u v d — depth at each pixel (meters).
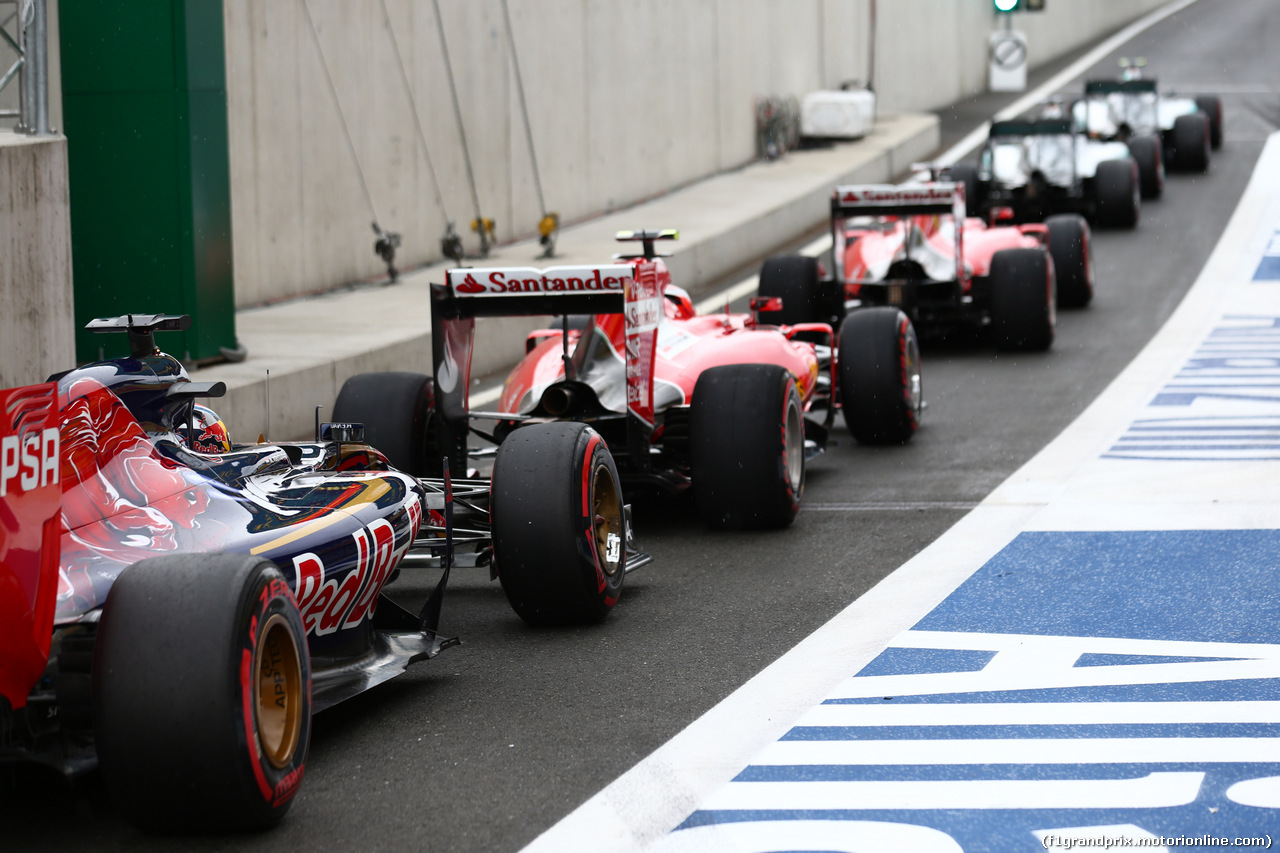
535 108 53.56
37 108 23.20
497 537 15.50
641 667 14.52
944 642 15.07
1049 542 19.19
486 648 15.37
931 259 35.69
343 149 41.38
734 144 74.62
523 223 52.84
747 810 10.95
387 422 19.42
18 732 10.32
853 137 82.94
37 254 22.45
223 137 29.59
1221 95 104.69
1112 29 152.75
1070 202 59.47
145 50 28.42
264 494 13.09
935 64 107.62
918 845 10.27
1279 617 15.52
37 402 9.62
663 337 22.22
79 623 10.24
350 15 41.47
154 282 28.64
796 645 15.12
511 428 20.73
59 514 9.88
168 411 12.54
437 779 11.66
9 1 23.59
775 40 80.25
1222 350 35.88
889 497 22.44
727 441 19.67
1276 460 23.75
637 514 21.89
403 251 45.03
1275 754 11.78
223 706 9.82
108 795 10.91
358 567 12.94
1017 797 11.09
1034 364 35.22
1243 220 60.16
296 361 28.80
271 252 38.12
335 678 13.05
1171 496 21.58
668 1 65.88
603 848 10.33
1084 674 13.91
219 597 9.97
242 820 10.20
